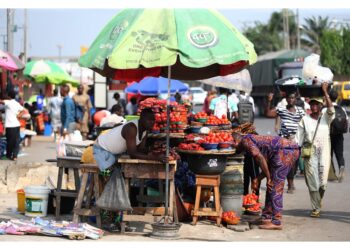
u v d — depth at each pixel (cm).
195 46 702
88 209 789
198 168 809
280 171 814
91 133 2022
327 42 5472
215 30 721
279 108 1093
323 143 886
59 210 859
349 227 838
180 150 811
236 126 987
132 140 746
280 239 764
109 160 755
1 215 890
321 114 889
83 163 825
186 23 719
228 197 855
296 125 1080
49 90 3073
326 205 998
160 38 706
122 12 774
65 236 739
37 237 734
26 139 2031
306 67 912
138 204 841
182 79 949
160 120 811
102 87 2166
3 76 1888
